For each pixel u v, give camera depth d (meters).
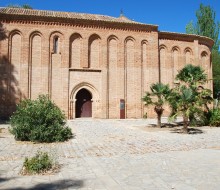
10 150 11.87
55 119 15.23
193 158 10.20
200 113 20.61
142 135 17.72
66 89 29.94
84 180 7.26
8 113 28.31
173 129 21.64
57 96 29.78
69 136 15.97
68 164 9.10
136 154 11.11
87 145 13.42
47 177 7.54
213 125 24.22
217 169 8.45
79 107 31.55
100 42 31.38
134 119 30.77
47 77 29.59
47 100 16.30
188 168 8.58
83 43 30.78
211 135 18.16
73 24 30.59
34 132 14.18
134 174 7.85
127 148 12.61
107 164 9.13
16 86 28.81
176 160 9.82
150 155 10.85
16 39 29.23
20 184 6.91
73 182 7.08
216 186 6.79
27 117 14.60
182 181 7.19
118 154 11.10
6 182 7.07
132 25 32.28
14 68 28.94
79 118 30.66
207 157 10.41
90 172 8.06
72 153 11.23
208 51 37.25
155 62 33.00
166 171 8.21
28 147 12.72
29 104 15.57
